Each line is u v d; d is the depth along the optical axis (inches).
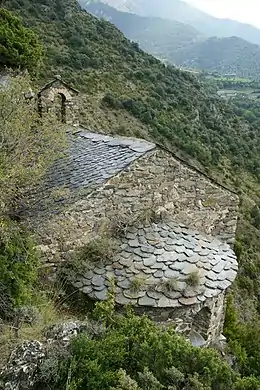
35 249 267.6
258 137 2210.9
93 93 1514.5
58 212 298.4
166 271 299.3
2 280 224.1
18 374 179.3
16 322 211.6
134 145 355.9
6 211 271.9
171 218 354.0
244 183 1668.3
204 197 369.1
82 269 302.2
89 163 353.7
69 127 450.3
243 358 340.2
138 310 280.7
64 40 1772.9
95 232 319.0
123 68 1876.2
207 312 317.7
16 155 268.2
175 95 1919.3
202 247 333.7
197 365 207.5
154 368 199.2
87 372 188.2
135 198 332.5
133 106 1546.5
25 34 1112.8
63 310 277.0
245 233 1300.4
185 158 1480.1
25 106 297.0
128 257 307.6
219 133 1942.7
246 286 926.4
